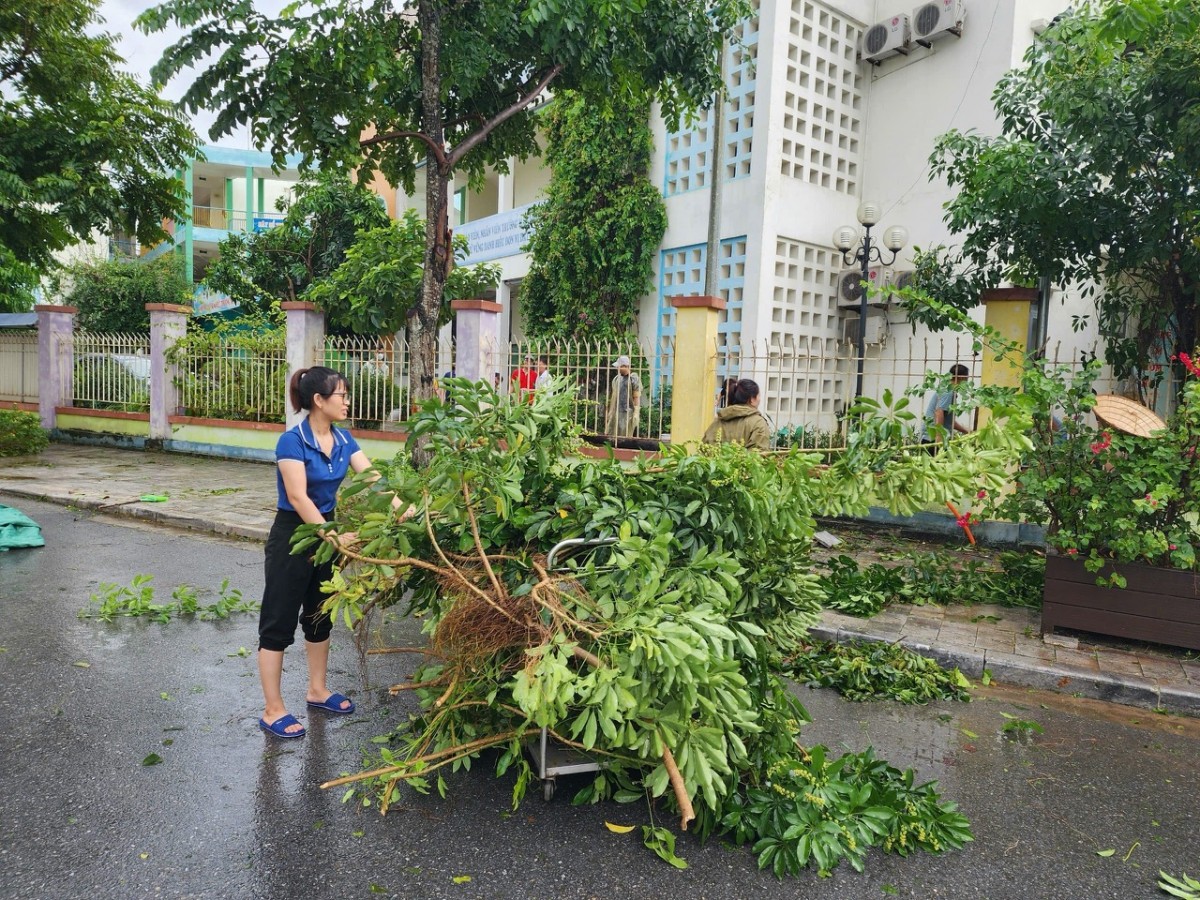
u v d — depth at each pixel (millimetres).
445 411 3445
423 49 7762
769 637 3838
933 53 11961
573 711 3264
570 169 14242
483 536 3508
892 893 2873
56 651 5059
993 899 2859
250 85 7484
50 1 12539
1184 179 7078
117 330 22984
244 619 5820
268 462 13602
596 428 9820
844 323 12781
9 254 13000
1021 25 11102
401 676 4816
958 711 4629
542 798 3420
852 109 12625
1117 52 7094
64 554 7566
